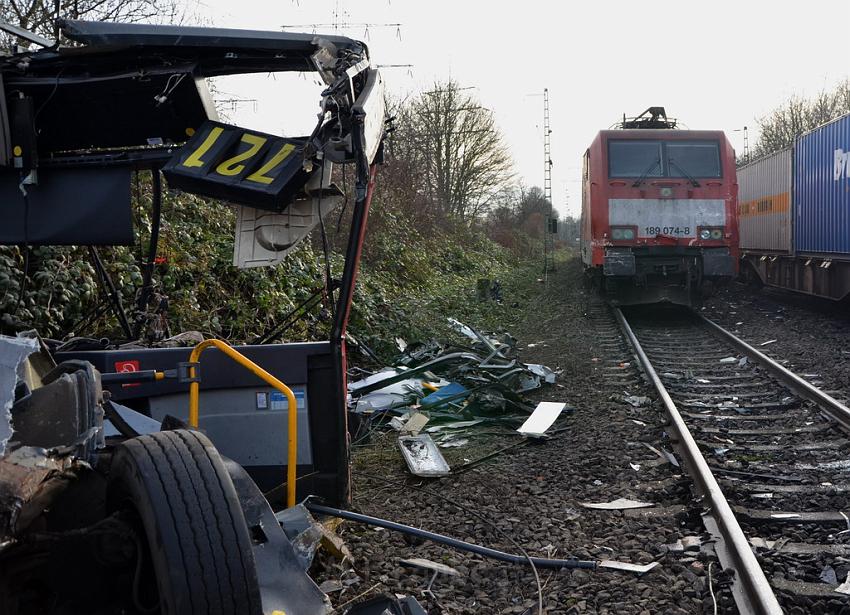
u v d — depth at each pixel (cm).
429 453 723
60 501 348
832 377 1061
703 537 516
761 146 5622
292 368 543
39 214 466
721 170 1752
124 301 909
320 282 1309
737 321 1748
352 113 446
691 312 1853
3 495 266
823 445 727
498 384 945
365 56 475
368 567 481
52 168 465
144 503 295
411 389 927
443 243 2903
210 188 437
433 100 3975
